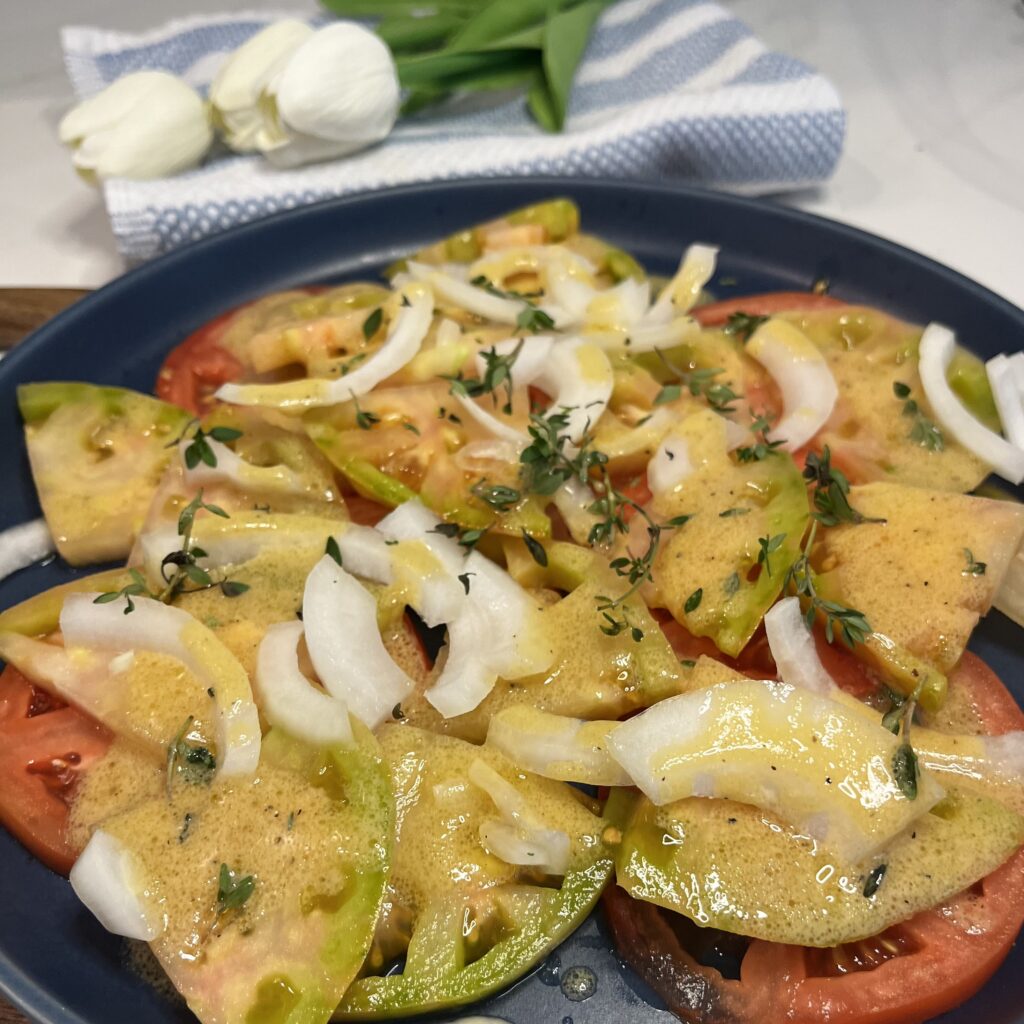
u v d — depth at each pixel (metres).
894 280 0.30
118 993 0.19
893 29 0.47
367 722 0.20
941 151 0.40
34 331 0.28
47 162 0.40
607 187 0.33
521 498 0.24
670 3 0.41
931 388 0.26
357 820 0.19
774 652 0.21
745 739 0.19
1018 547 0.23
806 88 0.35
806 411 0.26
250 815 0.19
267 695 0.20
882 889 0.18
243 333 0.30
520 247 0.30
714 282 0.32
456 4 0.41
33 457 0.26
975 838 0.19
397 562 0.22
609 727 0.20
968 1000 0.19
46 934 0.19
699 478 0.24
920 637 0.22
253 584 0.23
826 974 0.19
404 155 0.35
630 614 0.22
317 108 0.33
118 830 0.19
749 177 0.36
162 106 0.34
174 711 0.20
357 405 0.25
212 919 0.18
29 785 0.21
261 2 0.49
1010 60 0.45
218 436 0.25
